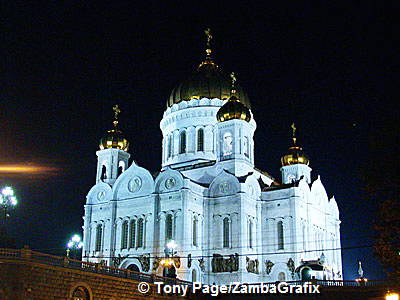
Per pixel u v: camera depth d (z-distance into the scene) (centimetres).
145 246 9075
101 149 10775
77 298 5644
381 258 4078
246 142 9938
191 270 8619
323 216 10556
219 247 8981
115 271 6281
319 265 8625
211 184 9362
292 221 9112
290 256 8925
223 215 9112
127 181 9731
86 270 5859
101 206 9862
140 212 9375
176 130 10762
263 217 9419
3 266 5100
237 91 10962
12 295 5019
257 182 9506
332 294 6681
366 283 6888
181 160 10475
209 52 11725
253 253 8994
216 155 9925
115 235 9556
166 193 9144
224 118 9850
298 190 9306
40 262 5341
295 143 11206
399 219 4034
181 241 8650
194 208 9069
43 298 5250
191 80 11025
